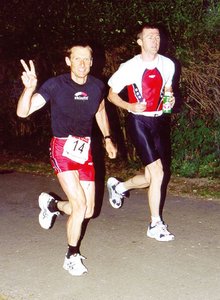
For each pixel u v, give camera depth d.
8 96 9.15
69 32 8.26
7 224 5.93
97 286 4.40
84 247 5.20
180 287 4.35
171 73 5.32
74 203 4.52
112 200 6.28
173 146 7.68
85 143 4.58
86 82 4.53
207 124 7.65
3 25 8.71
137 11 7.91
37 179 7.81
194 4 7.90
